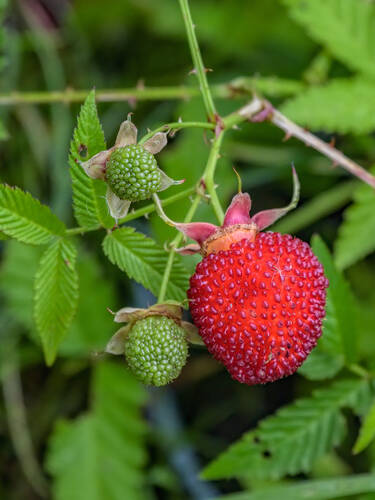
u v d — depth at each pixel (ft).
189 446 0.97
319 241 0.77
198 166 0.94
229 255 0.64
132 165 0.64
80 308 0.93
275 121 0.79
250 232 0.67
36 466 0.95
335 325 0.77
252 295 0.63
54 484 0.90
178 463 0.95
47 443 0.98
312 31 0.86
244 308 0.64
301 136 0.79
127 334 0.67
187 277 0.69
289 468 0.77
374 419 0.73
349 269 1.00
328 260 0.76
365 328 0.94
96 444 0.92
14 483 0.97
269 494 0.76
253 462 0.77
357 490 0.76
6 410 0.98
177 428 0.97
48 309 0.69
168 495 0.96
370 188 0.84
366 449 0.93
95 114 0.64
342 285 0.76
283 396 1.01
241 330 0.64
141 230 0.95
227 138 0.99
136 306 0.97
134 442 0.92
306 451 0.77
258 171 1.00
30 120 1.02
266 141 1.00
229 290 0.64
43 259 0.68
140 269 0.69
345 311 0.77
